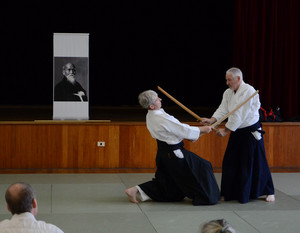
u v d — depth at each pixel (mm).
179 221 4629
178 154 5102
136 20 15859
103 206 5117
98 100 16359
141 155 7273
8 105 15609
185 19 15945
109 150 7230
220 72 16281
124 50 16078
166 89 16453
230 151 5387
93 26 15680
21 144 7094
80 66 8383
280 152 7383
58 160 7172
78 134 7176
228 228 2055
